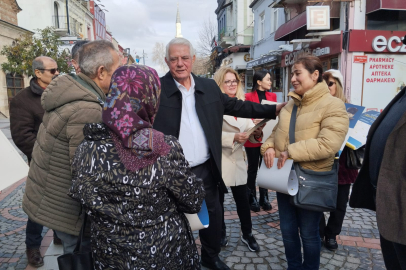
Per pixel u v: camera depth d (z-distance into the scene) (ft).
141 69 4.04
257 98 13.73
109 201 3.86
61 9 92.68
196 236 10.78
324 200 6.70
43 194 5.59
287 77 44.42
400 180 4.47
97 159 3.92
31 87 9.21
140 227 3.91
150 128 4.05
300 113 7.05
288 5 41.32
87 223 4.94
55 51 54.65
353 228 11.01
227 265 8.90
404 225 4.37
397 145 4.51
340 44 31.07
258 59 54.60
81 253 4.42
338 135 6.39
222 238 10.00
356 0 30.09
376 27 31.17
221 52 83.76
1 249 9.96
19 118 8.93
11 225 11.85
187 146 7.54
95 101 5.39
